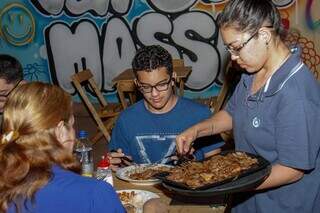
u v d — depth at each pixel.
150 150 2.69
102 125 6.13
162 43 7.32
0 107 2.76
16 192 1.29
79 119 7.44
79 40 7.52
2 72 2.75
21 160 1.30
